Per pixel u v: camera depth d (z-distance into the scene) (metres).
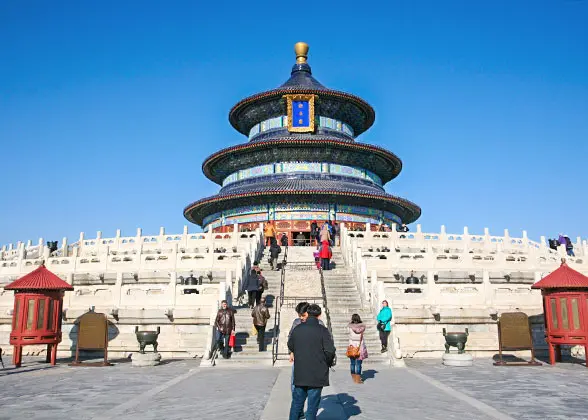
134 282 39.16
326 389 18.17
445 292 32.56
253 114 86.31
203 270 38.94
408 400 16.05
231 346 26.70
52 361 27.09
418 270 38.16
